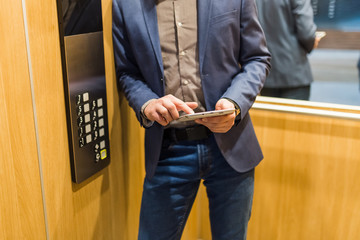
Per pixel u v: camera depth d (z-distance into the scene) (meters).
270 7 1.48
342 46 1.43
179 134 1.18
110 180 1.30
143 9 1.12
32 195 0.98
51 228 1.05
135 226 1.53
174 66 1.14
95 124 1.14
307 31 1.45
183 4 1.11
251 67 1.15
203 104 1.18
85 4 1.04
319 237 1.71
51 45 0.97
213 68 1.13
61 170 1.06
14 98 0.89
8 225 0.92
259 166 1.72
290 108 1.55
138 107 1.11
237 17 1.12
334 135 1.55
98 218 1.26
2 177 0.89
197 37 1.12
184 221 1.30
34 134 0.96
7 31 0.85
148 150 1.22
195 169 1.20
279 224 1.76
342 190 1.60
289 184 1.69
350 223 1.63
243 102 1.08
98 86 1.13
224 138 1.16
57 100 1.01
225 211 1.25
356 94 1.46
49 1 0.94
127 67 1.21
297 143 1.62
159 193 1.22
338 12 1.39
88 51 1.07
